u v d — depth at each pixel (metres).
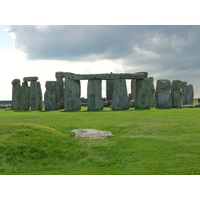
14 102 59.19
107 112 41.41
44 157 17.08
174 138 20.56
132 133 24.42
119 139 20.98
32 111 49.50
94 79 48.97
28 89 57.00
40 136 19.56
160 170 13.86
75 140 19.98
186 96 65.62
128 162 15.98
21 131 20.11
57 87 53.41
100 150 18.67
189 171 13.46
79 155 17.52
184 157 15.68
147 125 26.05
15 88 59.12
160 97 51.12
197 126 26.36
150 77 58.09
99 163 16.38
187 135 22.16
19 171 15.48
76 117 35.59
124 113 39.31
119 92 48.19
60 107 57.19
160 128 24.66
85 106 65.75
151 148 17.97
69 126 27.41
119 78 48.53
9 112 47.47
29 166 16.14
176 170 13.66
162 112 39.91
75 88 49.44
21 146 17.55
